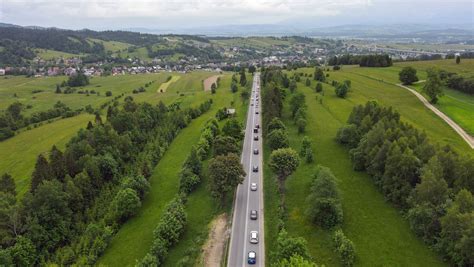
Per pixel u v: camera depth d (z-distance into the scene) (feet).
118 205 318.45
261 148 426.51
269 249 249.96
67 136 564.71
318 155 378.12
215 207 305.32
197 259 244.83
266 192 322.75
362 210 276.00
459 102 556.92
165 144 474.49
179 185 352.69
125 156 428.15
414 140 301.63
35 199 293.23
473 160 245.86
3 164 489.67
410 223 248.52
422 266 215.72
